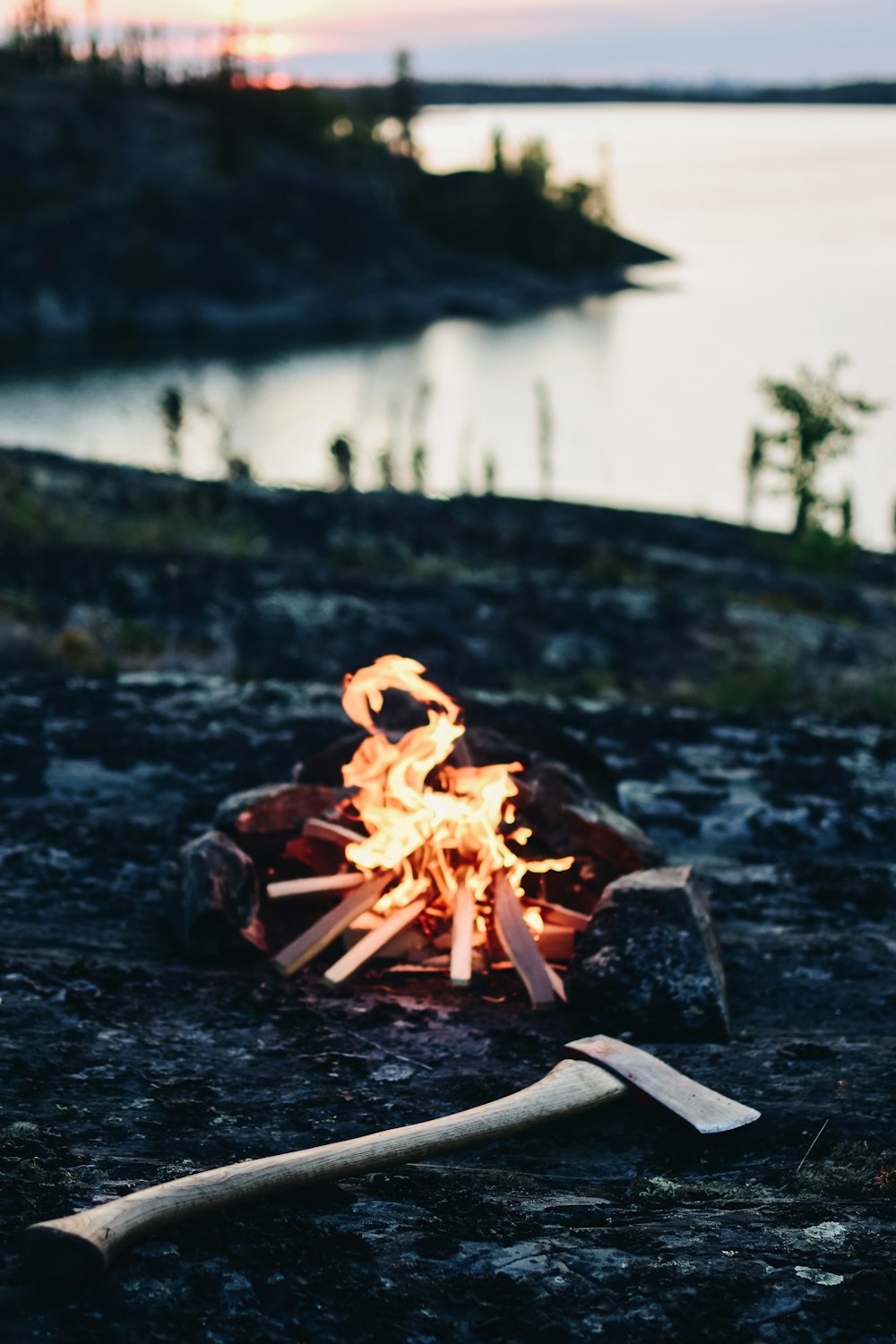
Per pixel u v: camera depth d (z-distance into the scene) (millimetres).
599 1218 2172
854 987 2736
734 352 41031
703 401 33000
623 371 37500
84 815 3230
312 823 2891
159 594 5703
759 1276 2076
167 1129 2309
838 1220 2160
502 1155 2324
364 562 7250
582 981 2598
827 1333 2021
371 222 51000
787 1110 2381
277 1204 2150
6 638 4469
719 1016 2564
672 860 3230
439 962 2746
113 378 32406
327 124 59969
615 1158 2324
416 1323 2025
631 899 2654
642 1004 2568
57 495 7617
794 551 10602
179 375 33500
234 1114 2354
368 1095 2410
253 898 2785
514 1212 2170
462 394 33062
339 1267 2066
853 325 46531
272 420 27484
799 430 12953
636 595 6895
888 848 3340
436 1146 2268
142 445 22984
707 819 3393
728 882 3119
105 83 54469
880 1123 2350
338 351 39500
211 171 49500
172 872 2805
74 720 3654
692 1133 2352
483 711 3352
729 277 60750
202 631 5402
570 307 51219
